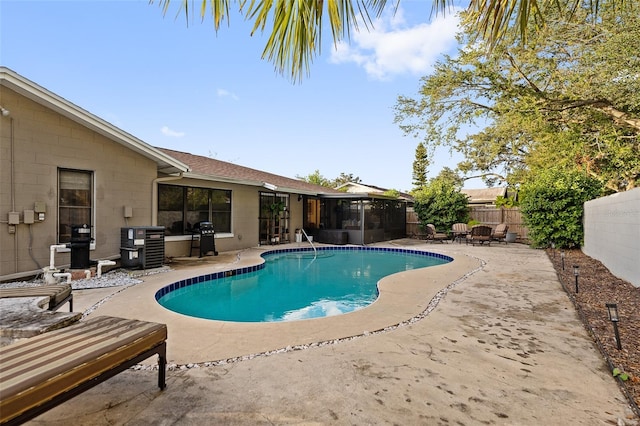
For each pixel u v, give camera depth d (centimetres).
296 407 232
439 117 1216
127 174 796
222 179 1079
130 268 744
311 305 643
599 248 874
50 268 602
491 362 304
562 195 1169
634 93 798
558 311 461
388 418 221
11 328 261
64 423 214
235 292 739
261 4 160
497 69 1030
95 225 728
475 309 473
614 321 331
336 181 5259
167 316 439
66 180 684
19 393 160
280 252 1235
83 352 203
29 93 601
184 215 1030
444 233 1767
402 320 426
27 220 611
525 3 161
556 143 1135
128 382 266
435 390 256
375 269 1019
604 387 262
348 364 299
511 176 2066
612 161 1096
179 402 238
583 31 833
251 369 289
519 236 1647
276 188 1265
